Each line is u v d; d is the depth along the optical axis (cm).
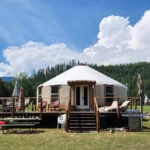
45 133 1484
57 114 1786
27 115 1777
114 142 1225
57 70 13950
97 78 2181
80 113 1722
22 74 7394
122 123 1853
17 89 2317
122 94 2250
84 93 2061
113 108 1783
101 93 2100
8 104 2077
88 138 1320
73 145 1168
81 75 2198
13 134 1453
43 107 1980
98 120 1552
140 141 1244
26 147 1130
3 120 1599
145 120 2267
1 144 1182
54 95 2130
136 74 12525
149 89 9650
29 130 1508
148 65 13250
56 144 1186
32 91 6988
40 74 12625
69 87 2078
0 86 5450
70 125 1617
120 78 12225
